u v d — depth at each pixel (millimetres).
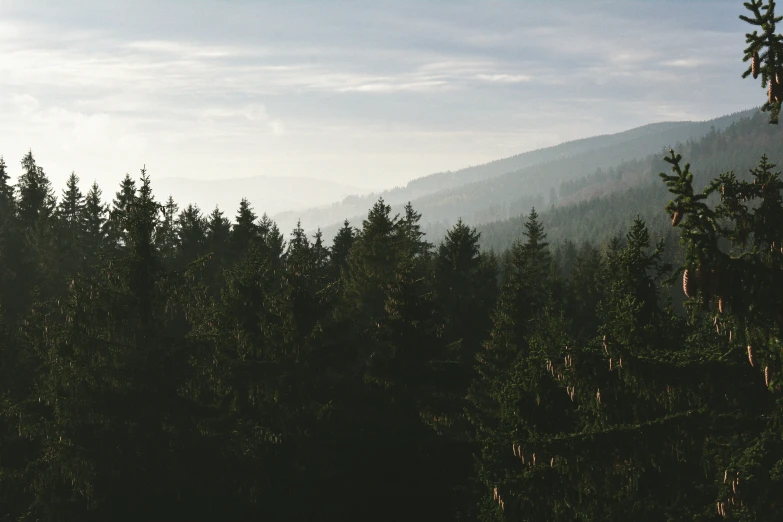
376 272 46094
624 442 12164
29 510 20750
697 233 7703
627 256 17406
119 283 21969
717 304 8266
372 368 26828
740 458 10711
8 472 22109
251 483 22781
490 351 36250
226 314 26266
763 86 7516
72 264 51750
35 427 20453
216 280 47656
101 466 20141
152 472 20875
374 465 25297
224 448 22219
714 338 16438
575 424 18375
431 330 27641
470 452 26984
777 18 7273
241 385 23891
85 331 20906
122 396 20641
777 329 7945
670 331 17125
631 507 13516
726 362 11758
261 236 55625
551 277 75500
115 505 20453
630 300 16359
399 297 27656
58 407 20031
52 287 47094
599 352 14141
